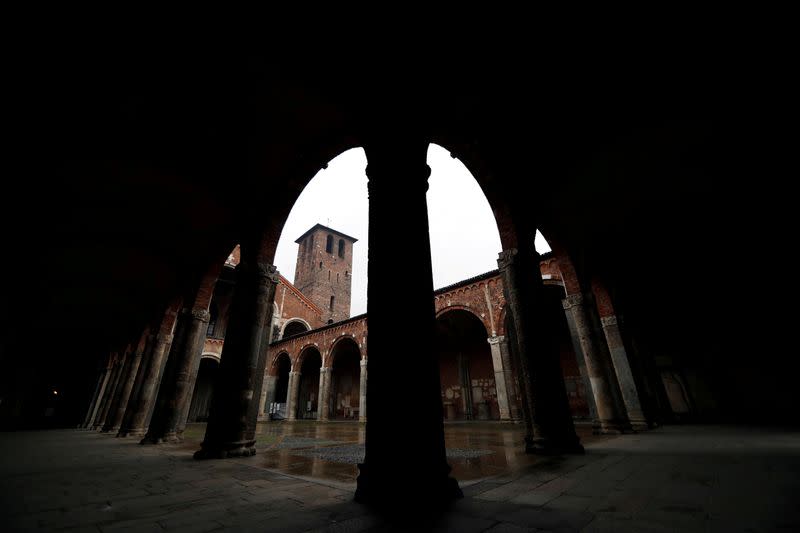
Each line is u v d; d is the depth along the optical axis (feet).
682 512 7.28
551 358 19.75
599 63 19.27
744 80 19.56
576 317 30.91
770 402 41.47
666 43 18.20
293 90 19.92
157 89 19.48
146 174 25.88
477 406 68.74
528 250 22.97
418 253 11.32
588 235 35.22
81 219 30.86
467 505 8.51
